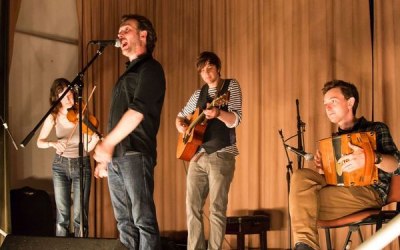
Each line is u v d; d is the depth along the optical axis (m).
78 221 4.46
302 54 5.08
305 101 5.02
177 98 5.87
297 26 5.12
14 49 5.62
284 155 5.12
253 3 5.43
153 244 2.60
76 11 6.23
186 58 5.84
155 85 2.64
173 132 5.86
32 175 5.73
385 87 4.52
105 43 3.46
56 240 2.43
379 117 4.52
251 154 5.34
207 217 5.57
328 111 3.00
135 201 2.62
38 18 5.88
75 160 4.44
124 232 2.68
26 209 5.05
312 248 2.70
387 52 4.53
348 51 4.78
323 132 4.89
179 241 5.65
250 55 5.42
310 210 2.77
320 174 2.95
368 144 2.70
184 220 5.76
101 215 5.98
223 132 3.74
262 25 5.36
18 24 5.68
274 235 5.14
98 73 6.07
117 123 2.68
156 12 6.00
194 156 3.80
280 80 5.21
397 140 4.44
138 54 2.80
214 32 5.68
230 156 3.75
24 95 5.69
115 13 6.09
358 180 2.70
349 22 4.79
